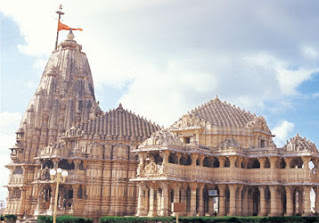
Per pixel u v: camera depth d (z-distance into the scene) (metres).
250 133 105.62
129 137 121.00
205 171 97.31
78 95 149.12
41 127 143.50
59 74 152.50
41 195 109.88
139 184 94.50
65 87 149.50
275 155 96.12
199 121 106.94
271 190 96.00
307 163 94.62
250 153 100.50
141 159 95.56
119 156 114.94
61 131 141.88
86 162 113.00
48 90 148.50
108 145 115.94
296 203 108.50
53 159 109.88
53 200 107.06
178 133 108.38
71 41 160.75
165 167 90.19
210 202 100.69
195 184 93.69
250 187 100.88
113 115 130.12
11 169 137.12
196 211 99.19
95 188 112.06
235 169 97.62
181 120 109.44
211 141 104.62
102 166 114.44
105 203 112.00
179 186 93.25
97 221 110.00
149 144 93.81
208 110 113.56
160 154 92.75
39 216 95.94
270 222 85.44
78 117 145.38
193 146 95.62
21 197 132.75
